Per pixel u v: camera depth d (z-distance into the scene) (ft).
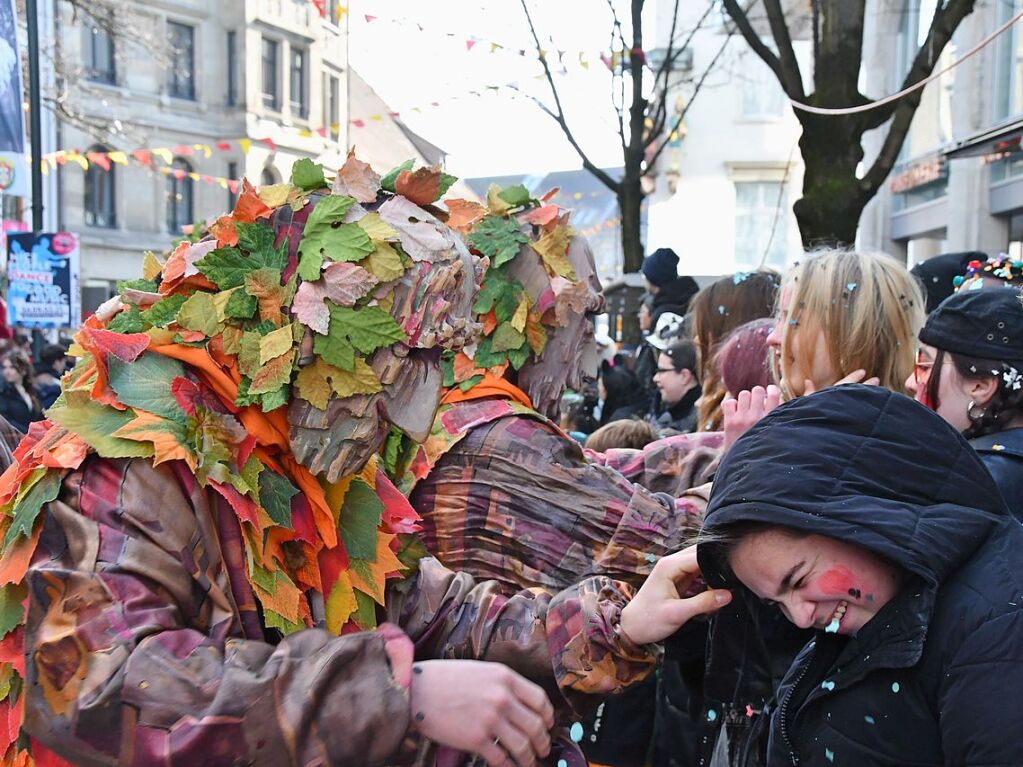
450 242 4.17
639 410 16.11
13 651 3.73
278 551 4.15
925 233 40.14
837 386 4.31
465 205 7.70
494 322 7.09
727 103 62.90
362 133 81.51
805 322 6.16
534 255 7.34
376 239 4.00
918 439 4.08
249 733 3.32
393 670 3.52
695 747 5.74
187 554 3.71
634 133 27.66
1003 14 30.01
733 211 63.77
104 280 73.97
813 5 18.34
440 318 4.05
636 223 28.43
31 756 3.85
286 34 81.05
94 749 3.31
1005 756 3.68
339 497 4.55
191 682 3.38
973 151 20.83
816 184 18.24
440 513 6.44
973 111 31.30
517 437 6.47
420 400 4.18
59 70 52.85
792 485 3.93
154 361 3.93
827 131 18.04
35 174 26.40
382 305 4.01
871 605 4.00
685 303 16.71
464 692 3.61
